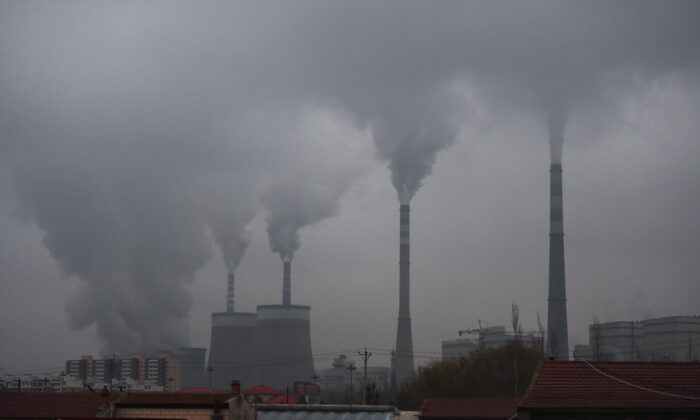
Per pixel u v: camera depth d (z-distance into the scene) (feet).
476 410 239.71
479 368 413.80
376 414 223.10
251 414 172.76
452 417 238.07
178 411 165.17
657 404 138.10
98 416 161.48
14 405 175.11
